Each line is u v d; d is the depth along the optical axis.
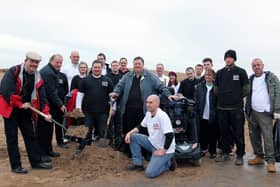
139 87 8.35
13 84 7.03
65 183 6.70
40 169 7.56
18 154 7.30
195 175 7.36
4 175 7.08
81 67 9.69
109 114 9.37
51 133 8.40
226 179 7.09
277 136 7.84
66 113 8.97
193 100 9.37
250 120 8.34
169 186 6.59
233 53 8.23
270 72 7.98
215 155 9.10
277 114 7.70
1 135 11.63
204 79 9.37
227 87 8.30
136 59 8.23
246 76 8.22
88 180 6.90
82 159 8.21
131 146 7.64
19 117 7.45
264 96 7.92
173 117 8.27
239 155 8.39
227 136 8.57
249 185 6.71
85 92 8.97
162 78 11.19
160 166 7.18
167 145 7.17
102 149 8.84
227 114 8.41
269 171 7.68
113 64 10.29
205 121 9.21
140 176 7.23
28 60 7.11
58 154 8.63
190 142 8.29
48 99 8.31
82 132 8.68
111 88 9.09
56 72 8.34
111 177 7.12
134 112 8.33
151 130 7.38
